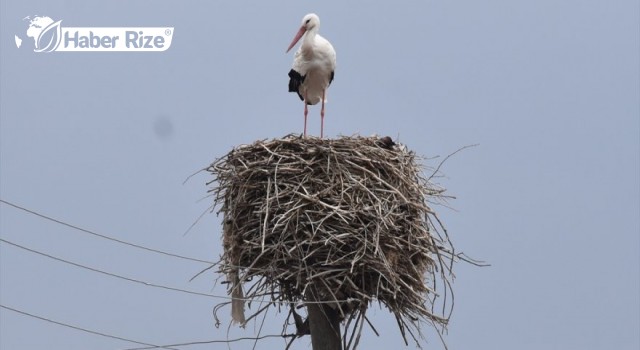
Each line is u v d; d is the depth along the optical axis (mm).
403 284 13812
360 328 13906
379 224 13531
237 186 14141
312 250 13430
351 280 13586
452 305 14227
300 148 14008
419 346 14047
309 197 13508
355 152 13992
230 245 14086
